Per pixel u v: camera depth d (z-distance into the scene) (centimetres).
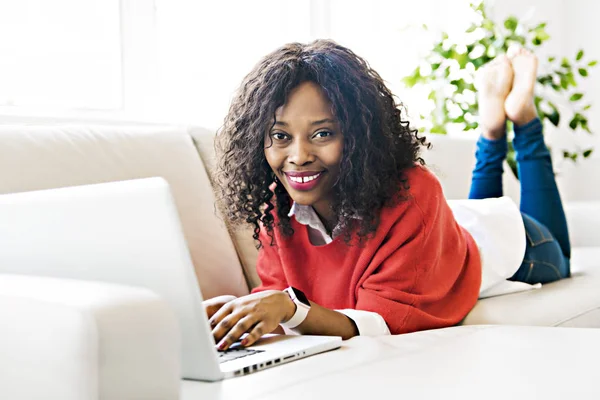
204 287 164
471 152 258
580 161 386
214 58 266
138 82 242
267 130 136
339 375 90
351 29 319
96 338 72
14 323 77
